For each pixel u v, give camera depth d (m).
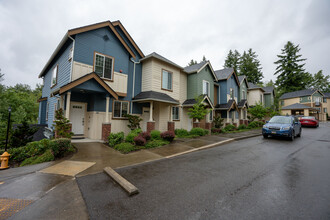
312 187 3.39
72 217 2.37
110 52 9.96
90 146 7.47
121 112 10.73
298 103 33.50
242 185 3.51
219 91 18.56
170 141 8.95
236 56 46.34
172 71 13.30
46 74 14.84
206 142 8.91
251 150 7.18
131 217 2.36
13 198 2.95
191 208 2.60
